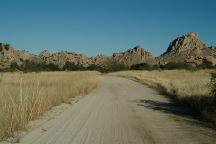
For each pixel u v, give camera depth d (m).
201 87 20.81
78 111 15.02
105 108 16.31
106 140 9.27
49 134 9.95
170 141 9.23
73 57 192.62
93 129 10.86
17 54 119.44
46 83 23.22
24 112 11.29
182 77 43.00
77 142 9.00
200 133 10.34
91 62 198.50
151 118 13.29
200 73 50.00
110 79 52.31
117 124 11.87
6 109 10.64
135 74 65.56
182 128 11.19
